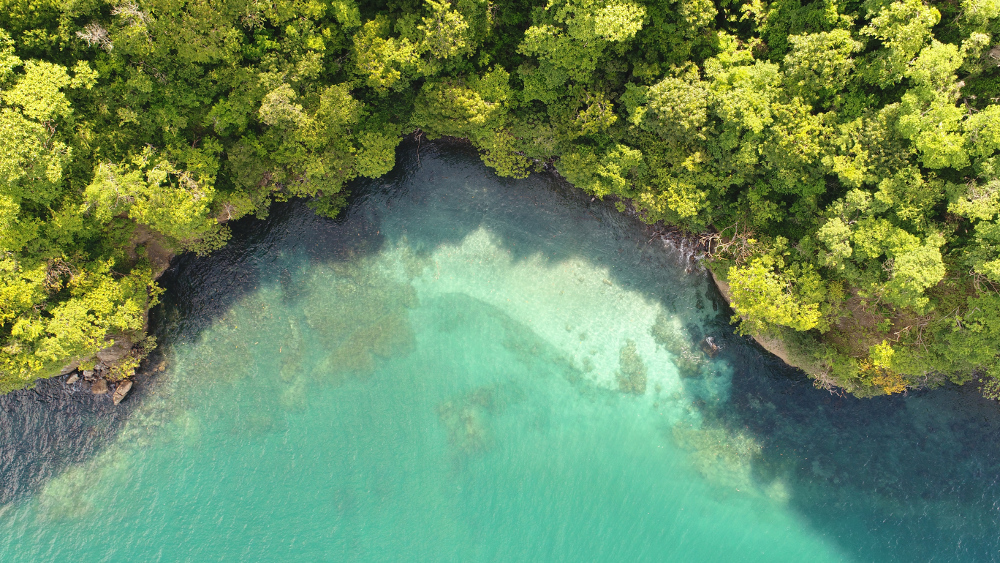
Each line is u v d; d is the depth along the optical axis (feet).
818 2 89.40
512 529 125.70
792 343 116.98
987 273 84.84
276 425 130.21
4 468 128.16
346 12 98.53
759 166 102.01
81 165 98.37
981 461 120.88
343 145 113.50
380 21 103.30
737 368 126.93
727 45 97.55
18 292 98.17
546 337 129.49
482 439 128.47
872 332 108.17
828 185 99.30
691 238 123.75
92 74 92.58
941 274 85.30
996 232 82.94
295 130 105.09
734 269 105.29
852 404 124.26
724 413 126.52
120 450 130.00
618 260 129.70
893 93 89.81
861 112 89.86
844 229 91.76
